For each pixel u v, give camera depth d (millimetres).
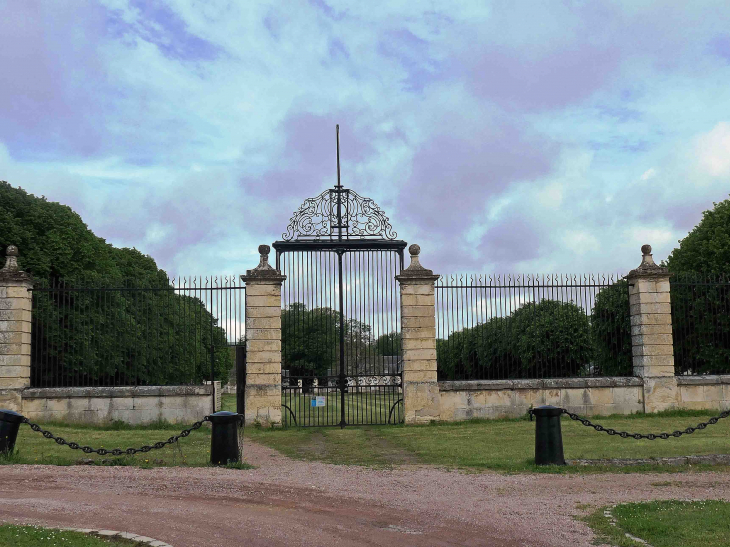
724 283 18078
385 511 7887
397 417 18250
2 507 7719
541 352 20516
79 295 18703
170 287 16797
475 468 10727
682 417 17250
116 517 7406
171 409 16547
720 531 6949
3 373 16234
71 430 15359
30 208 23891
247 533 6895
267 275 16906
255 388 16672
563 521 7430
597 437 13914
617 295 20953
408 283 17219
